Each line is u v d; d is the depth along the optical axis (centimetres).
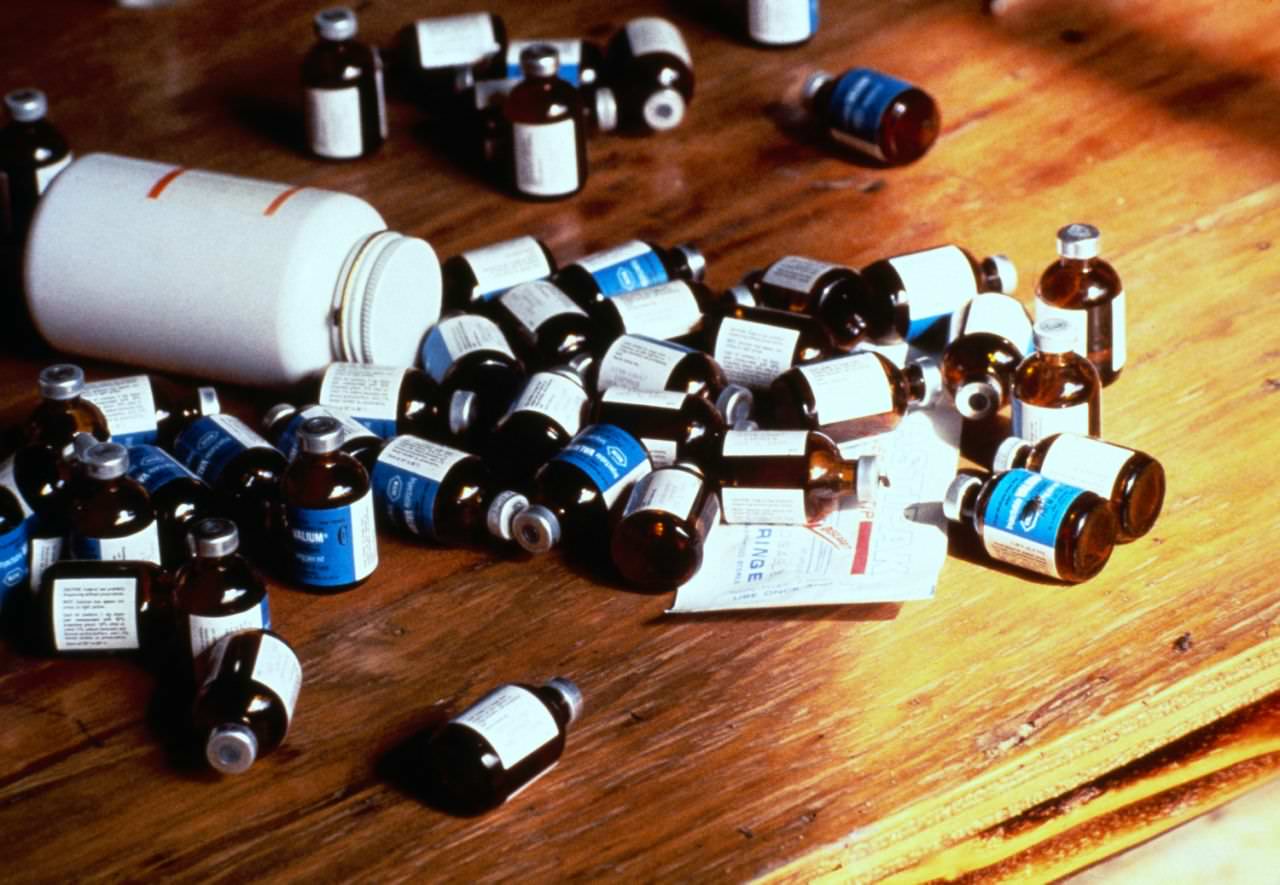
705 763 89
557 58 114
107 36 132
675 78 120
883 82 116
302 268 101
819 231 113
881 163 117
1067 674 91
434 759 88
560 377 99
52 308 104
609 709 91
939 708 91
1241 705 92
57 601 92
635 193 117
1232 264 109
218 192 103
